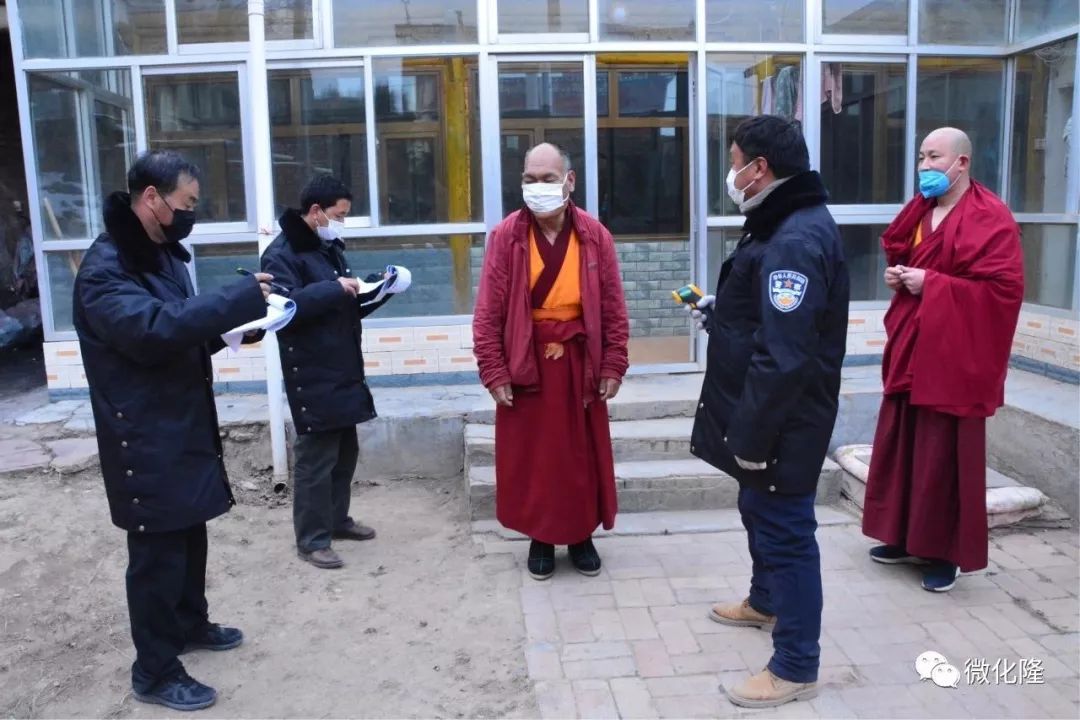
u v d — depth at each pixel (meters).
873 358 5.89
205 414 2.82
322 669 3.15
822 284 2.62
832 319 2.74
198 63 5.30
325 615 3.54
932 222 3.63
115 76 5.32
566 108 5.46
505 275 3.60
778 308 2.59
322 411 3.82
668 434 4.77
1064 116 5.32
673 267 6.98
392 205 5.46
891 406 3.73
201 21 5.31
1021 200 5.74
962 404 3.45
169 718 2.86
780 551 2.83
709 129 5.58
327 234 3.93
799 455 2.73
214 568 3.95
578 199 5.55
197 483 2.76
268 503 4.64
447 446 5.03
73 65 5.28
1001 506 4.25
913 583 3.76
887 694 2.93
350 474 4.23
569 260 3.60
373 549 4.16
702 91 5.50
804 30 5.58
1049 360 5.37
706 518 4.44
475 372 5.57
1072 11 5.20
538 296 3.60
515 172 5.50
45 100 5.32
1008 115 5.83
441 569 3.93
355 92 5.36
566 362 3.63
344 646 3.30
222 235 5.42
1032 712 2.84
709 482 4.51
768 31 5.57
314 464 3.92
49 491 4.55
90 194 5.42
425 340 5.53
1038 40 5.45
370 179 5.41
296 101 5.36
